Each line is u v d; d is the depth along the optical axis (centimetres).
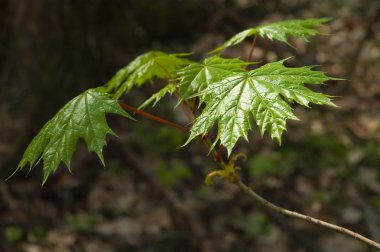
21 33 724
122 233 646
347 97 884
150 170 725
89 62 777
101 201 693
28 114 721
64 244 625
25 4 719
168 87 207
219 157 211
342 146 777
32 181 709
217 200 700
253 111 166
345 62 959
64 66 745
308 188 715
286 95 167
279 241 639
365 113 853
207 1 1041
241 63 188
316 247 630
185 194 708
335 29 1062
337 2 1143
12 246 605
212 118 168
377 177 733
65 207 682
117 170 739
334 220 670
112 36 914
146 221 662
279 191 710
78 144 776
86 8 759
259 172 722
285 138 788
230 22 1011
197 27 1026
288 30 230
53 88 740
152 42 992
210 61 191
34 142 189
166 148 770
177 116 808
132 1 930
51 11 723
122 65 902
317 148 776
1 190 664
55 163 181
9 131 702
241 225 661
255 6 1078
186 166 750
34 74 728
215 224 662
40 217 660
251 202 694
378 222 667
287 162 750
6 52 742
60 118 188
